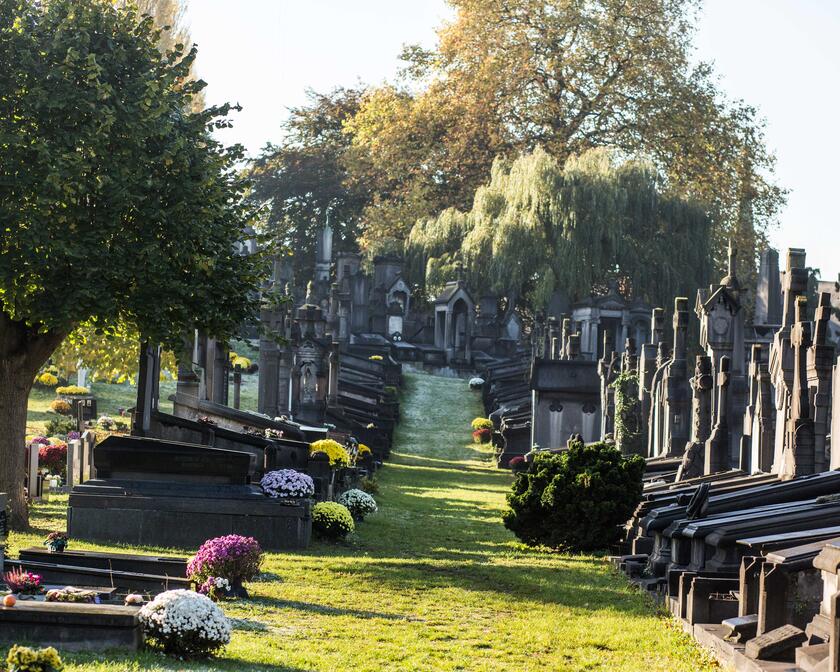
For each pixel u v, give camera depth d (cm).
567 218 7712
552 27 8931
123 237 2086
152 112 2073
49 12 2067
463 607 1652
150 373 2641
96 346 2905
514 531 2478
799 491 1725
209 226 2178
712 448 2895
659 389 4147
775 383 2933
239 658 1144
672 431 3694
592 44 8862
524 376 7550
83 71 2056
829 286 8338
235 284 2239
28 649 889
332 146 12188
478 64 9162
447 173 10044
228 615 1434
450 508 3375
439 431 6819
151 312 2061
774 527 1487
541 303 7706
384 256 10006
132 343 2889
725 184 8794
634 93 8931
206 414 3369
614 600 1734
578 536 2391
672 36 8919
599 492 2388
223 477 2197
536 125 9375
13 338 2164
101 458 2177
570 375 5356
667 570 1791
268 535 2170
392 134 9644
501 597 1747
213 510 2142
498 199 8450
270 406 4725
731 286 4188
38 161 1980
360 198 11819
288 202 11994
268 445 2708
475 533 2747
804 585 1225
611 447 2458
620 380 4541
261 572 1809
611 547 2408
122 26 2177
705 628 1391
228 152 2369
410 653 1297
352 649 1285
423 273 9750
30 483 2698
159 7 4997
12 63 2023
